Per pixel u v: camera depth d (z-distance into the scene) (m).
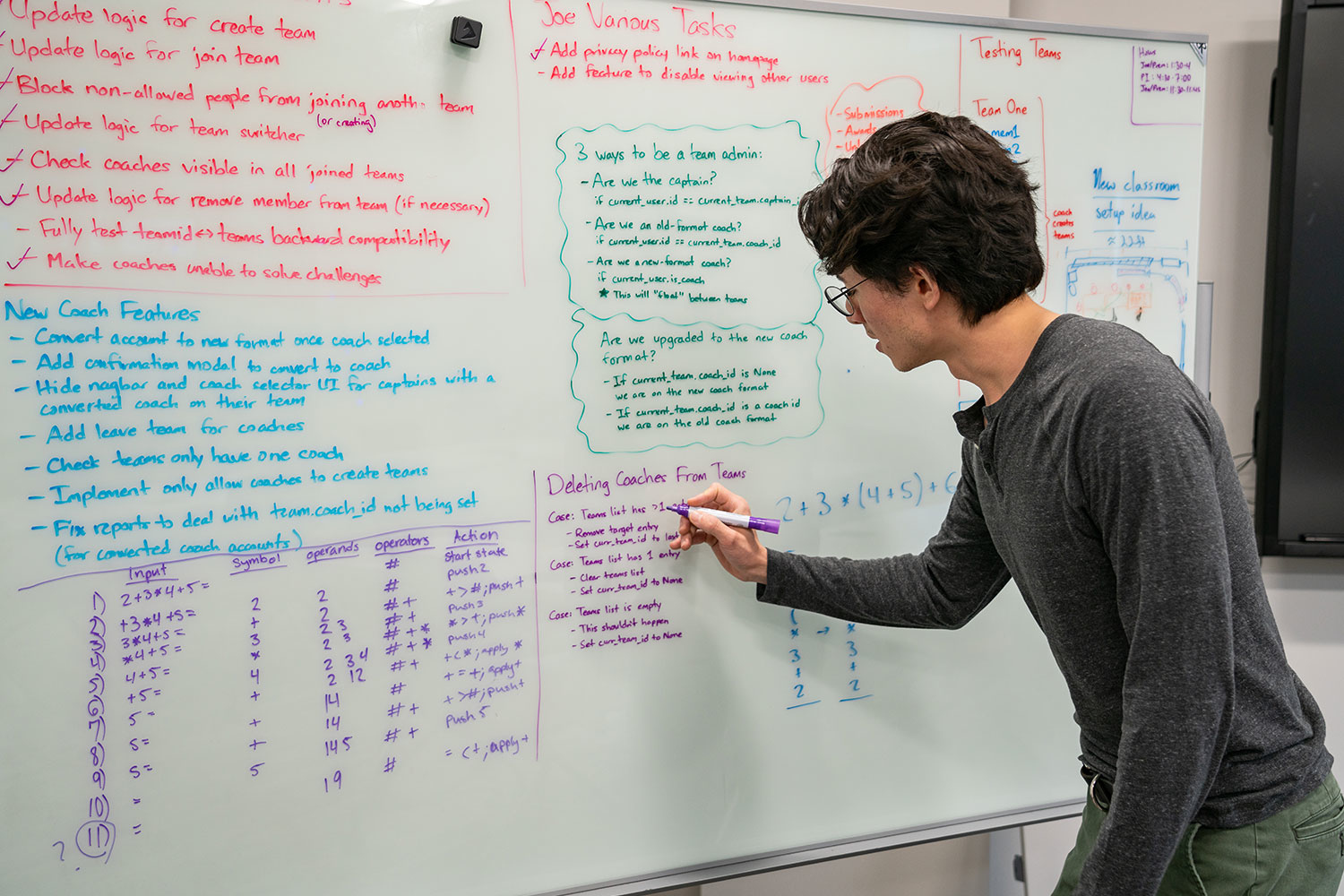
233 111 0.94
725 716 1.19
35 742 0.94
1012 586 1.32
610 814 1.15
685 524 1.13
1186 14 1.68
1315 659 1.82
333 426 1.00
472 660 1.07
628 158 1.08
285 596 1.00
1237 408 1.78
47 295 0.91
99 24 0.90
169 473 0.96
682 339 1.13
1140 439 0.71
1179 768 0.71
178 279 0.94
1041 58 1.25
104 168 0.91
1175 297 1.35
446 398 1.04
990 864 1.64
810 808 1.24
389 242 1.00
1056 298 1.29
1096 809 1.02
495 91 1.02
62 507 0.93
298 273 0.98
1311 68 1.52
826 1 1.15
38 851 0.94
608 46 1.06
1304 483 1.63
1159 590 0.71
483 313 1.04
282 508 1.00
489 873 1.10
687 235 1.12
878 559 1.15
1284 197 1.55
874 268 0.86
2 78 0.88
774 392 1.18
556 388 1.08
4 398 0.90
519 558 1.08
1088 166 1.29
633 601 1.14
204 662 0.98
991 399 0.90
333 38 0.97
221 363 0.96
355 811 1.04
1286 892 0.86
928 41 1.20
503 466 1.07
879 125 1.19
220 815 1.00
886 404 1.24
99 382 0.93
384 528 1.03
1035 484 0.83
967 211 0.80
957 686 1.30
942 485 1.28
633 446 1.12
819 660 1.23
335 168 0.98
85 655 0.95
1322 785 0.88
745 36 1.12
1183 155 1.33
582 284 1.08
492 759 1.09
